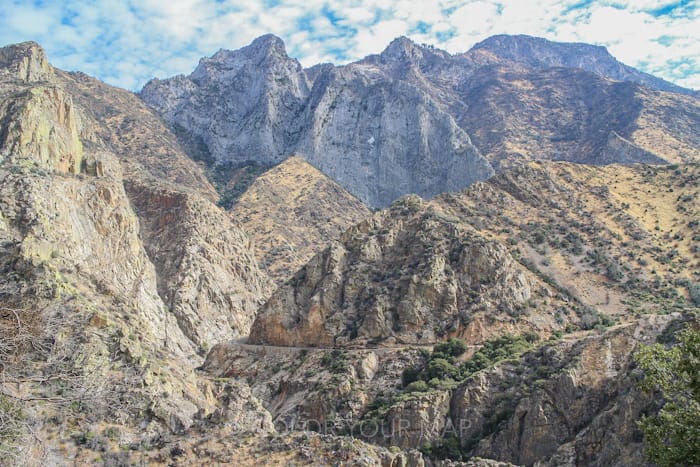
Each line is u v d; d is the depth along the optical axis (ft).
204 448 171.73
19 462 116.16
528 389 256.11
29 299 194.08
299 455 171.83
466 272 362.94
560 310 356.18
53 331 146.00
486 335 332.80
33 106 435.94
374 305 356.79
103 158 513.04
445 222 399.85
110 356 185.57
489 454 245.65
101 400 147.95
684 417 140.97
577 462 216.13
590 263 405.18
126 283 448.24
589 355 253.85
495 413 259.39
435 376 298.97
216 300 524.11
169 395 187.21
